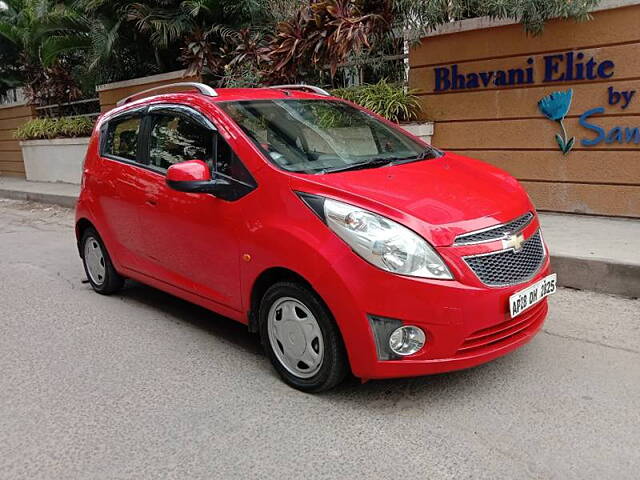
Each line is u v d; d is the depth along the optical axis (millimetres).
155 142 4730
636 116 6297
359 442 3107
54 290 5930
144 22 10531
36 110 15617
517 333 3500
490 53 7066
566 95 6652
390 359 3217
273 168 3707
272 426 3293
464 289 3158
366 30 6953
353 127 4539
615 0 6148
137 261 4988
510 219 3496
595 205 6734
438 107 7621
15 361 4262
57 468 3004
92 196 5418
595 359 3877
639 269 4766
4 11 15680
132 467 2984
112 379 3936
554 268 5168
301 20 7699
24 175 16453
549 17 6477
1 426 3406
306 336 3531
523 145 7082
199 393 3699
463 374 3750
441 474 2824
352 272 3203
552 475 2783
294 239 3424
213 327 4805
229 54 10000
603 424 3164
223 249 3957
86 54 12977
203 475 2898
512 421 3229
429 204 3359
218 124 4133
